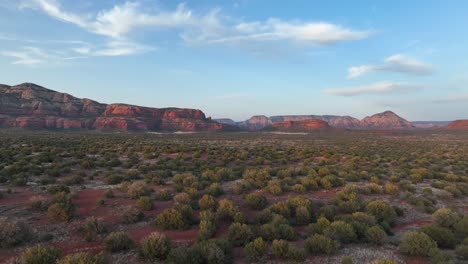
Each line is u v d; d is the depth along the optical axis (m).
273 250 9.88
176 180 21.92
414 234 10.43
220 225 13.12
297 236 11.57
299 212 13.69
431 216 15.06
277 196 18.33
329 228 11.41
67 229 12.05
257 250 9.75
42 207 14.18
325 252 10.12
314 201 17.22
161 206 15.51
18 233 10.54
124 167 29.22
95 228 11.77
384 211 14.52
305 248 10.23
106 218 13.54
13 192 17.48
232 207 13.96
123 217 13.21
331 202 17.09
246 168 28.97
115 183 21.38
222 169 25.36
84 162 28.06
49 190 17.58
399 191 20.02
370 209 14.77
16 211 13.83
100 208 14.88
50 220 12.86
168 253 9.56
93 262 7.92
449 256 9.51
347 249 10.62
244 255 10.00
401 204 17.34
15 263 8.37
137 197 16.92
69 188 19.28
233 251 10.34
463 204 18.12
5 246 10.18
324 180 21.05
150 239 9.70
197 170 28.16
